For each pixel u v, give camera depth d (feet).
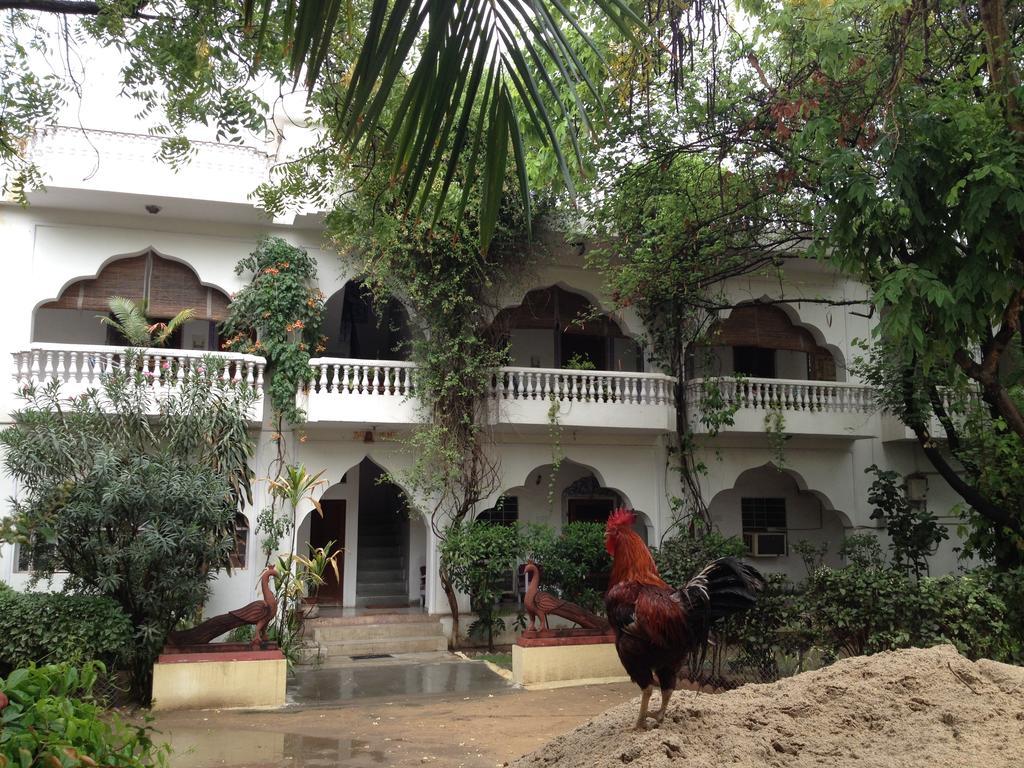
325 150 23.06
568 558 46.42
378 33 8.16
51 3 17.33
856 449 55.67
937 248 23.73
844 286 56.44
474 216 43.09
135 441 36.52
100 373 40.42
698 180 39.29
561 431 49.47
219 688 31.24
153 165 42.39
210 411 38.01
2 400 41.78
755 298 52.49
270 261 45.34
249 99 22.80
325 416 44.50
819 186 32.58
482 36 8.52
